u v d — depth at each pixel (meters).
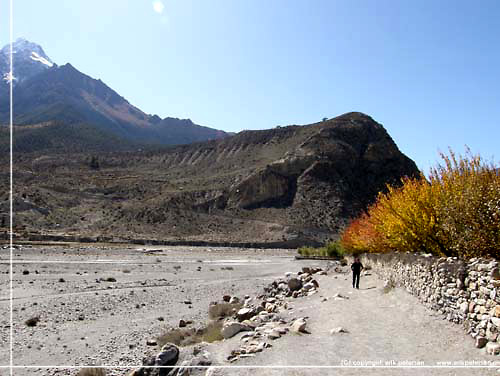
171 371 9.45
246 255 70.00
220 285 30.81
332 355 9.23
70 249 63.00
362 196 128.00
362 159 139.50
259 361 9.01
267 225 110.12
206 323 17.05
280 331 11.43
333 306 14.94
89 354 13.02
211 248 85.62
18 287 26.27
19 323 16.97
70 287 27.50
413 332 10.44
